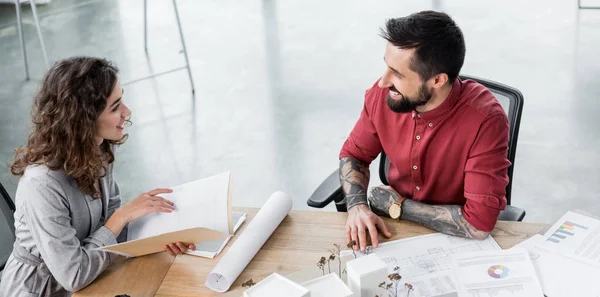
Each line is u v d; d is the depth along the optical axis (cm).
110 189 196
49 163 168
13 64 476
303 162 343
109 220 173
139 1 584
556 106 370
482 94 176
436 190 190
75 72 164
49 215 167
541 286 148
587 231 163
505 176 173
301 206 311
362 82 417
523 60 426
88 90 164
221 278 160
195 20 537
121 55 480
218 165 347
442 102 172
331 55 457
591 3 498
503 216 183
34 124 169
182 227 168
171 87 432
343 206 204
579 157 327
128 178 342
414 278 154
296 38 489
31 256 178
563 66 414
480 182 170
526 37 457
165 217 173
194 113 399
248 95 414
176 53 479
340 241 171
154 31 519
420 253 163
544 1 512
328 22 512
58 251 165
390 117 188
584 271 151
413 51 160
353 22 507
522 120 360
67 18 554
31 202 167
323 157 346
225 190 174
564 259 155
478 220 166
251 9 550
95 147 170
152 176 342
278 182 329
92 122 166
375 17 512
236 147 361
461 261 156
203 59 468
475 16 498
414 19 161
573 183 310
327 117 382
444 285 151
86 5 581
